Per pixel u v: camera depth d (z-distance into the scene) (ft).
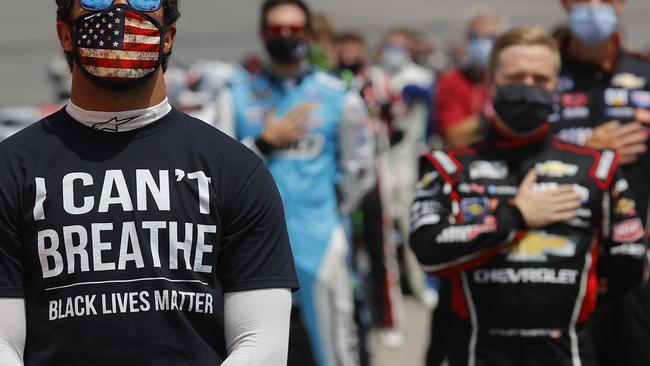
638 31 128.26
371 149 46.91
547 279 31.78
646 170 39.52
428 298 76.28
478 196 32.45
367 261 67.41
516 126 32.40
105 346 20.35
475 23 73.26
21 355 20.54
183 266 20.79
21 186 20.66
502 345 32.07
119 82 20.74
